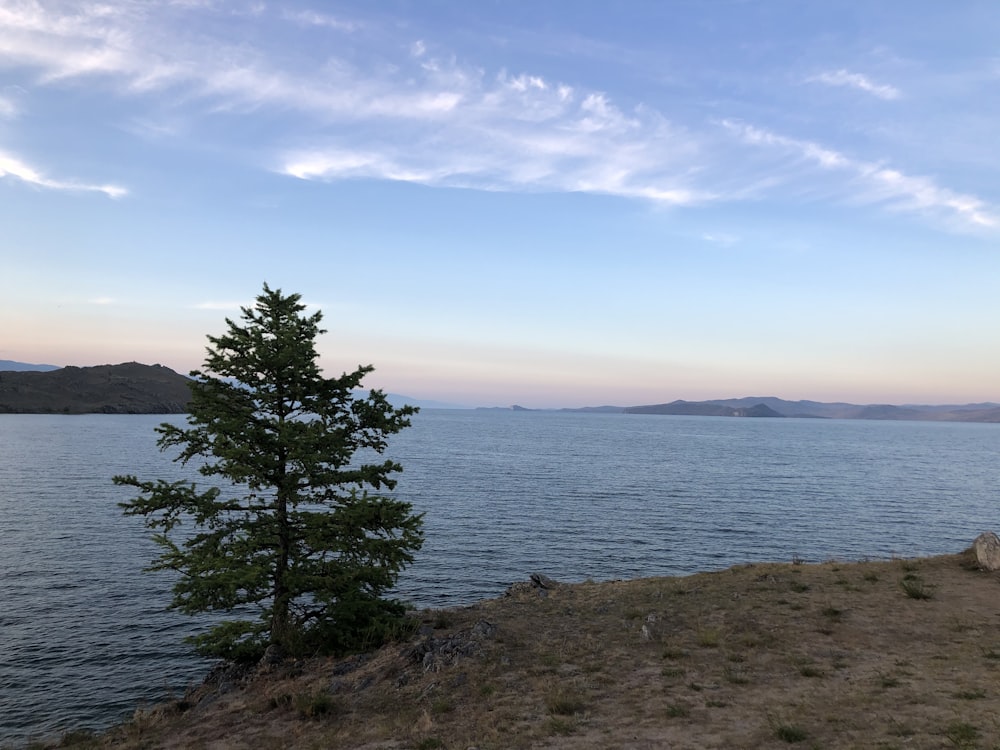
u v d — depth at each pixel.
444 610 22.33
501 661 15.86
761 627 16.94
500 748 10.92
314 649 19.00
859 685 12.40
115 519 55.28
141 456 112.31
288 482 18.94
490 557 45.31
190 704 17.20
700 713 11.66
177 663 27.50
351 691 15.41
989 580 20.03
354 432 21.02
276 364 19.03
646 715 11.80
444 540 50.09
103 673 26.44
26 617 32.25
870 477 101.44
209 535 18.98
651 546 49.47
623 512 64.31
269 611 19.67
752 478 97.44
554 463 116.94
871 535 54.56
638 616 19.16
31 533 49.62
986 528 58.09
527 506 67.00
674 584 23.47
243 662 19.23
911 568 22.23
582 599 22.55
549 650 16.66
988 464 133.50
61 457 107.56
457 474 95.25
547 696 13.30
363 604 19.09
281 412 20.09
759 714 11.35
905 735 9.72
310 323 20.81
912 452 171.38
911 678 12.52
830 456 148.75
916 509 68.50
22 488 72.31
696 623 17.84
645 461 125.19
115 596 35.78
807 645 15.31
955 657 13.59
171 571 40.47
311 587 19.00
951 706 10.76
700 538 52.56
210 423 18.70
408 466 105.12
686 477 97.50
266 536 19.45
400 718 13.11
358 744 12.07
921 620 16.58
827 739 9.91
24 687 25.02
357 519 18.97
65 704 23.72
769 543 51.03
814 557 46.56
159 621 32.28
